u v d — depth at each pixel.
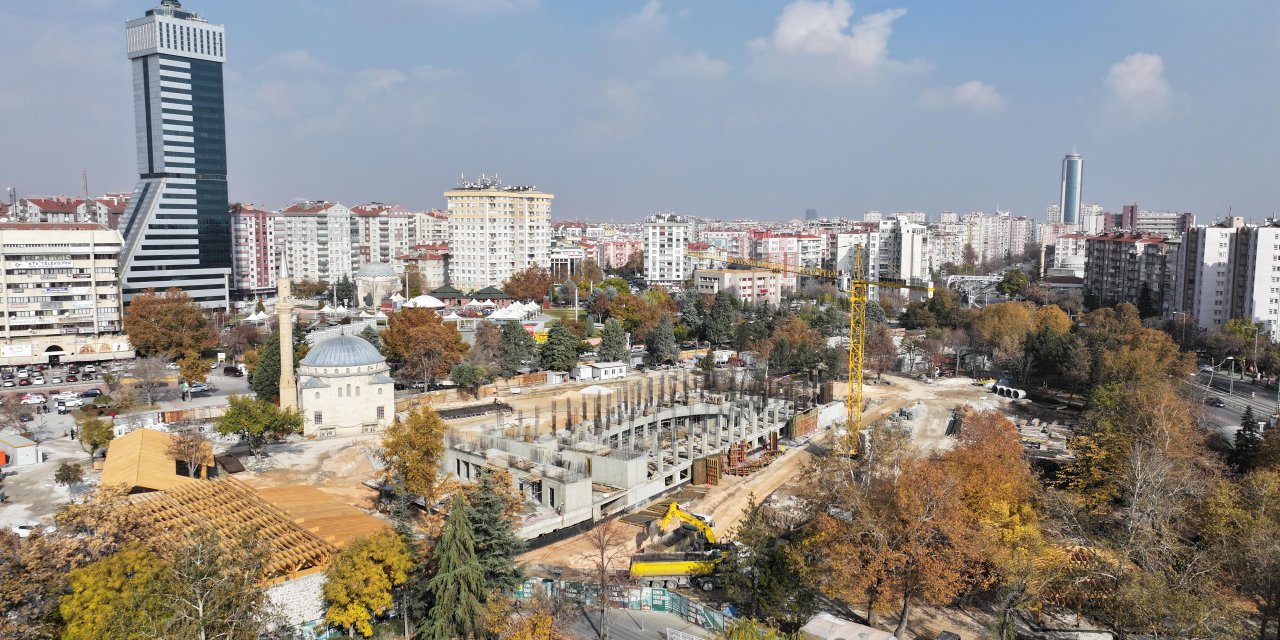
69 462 121.88
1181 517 91.94
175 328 188.62
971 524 86.69
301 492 100.56
